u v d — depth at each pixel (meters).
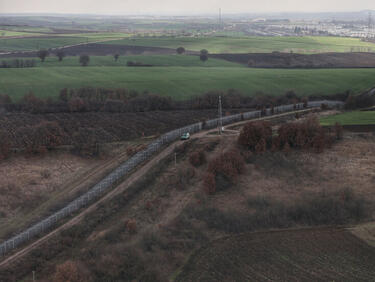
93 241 61.97
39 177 84.06
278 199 74.44
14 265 56.56
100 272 55.09
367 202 72.44
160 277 54.75
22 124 113.31
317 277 53.59
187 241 62.88
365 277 53.41
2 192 77.25
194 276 55.00
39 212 71.38
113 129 111.06
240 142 94.81
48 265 57.09
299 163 87.62
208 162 87.12
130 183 79.94
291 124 97.38
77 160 93.06
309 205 71.56
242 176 83.06
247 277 54.22
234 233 65.69
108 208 71.31
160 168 85.69
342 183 79.25
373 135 99.81
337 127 99.62
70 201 74.56
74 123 115.12
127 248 59.25
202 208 71.44
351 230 65.56
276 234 65.06
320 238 63.53
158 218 68.56
